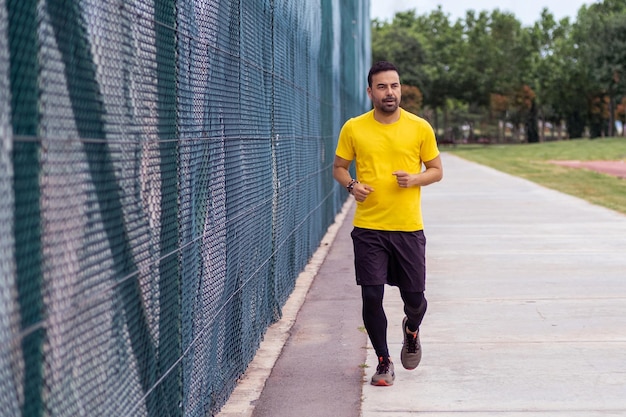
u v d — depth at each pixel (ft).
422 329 25.12
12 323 7.72
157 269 12.85
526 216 56.29
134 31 11.78
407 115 18.75
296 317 27.45
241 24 20.49
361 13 88.99
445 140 318.65
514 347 22.95
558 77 338.13
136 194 11.83
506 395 18.90
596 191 78.23
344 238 47.60
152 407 12.59
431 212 59.52
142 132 12.16
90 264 9.87
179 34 14.33
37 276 8.33
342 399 18.85
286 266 29.63
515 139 421.59
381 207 18.67
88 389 9.75
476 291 30.86
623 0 337.72
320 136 43.42
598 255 39.01
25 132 8.09
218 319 17.72
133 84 11.73
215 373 17.52
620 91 306.55
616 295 29.78
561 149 225.76
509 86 332.60
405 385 19.77
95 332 10.04
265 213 24.58
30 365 8.16
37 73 8.39
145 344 12.19
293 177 31.37
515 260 37.83
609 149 214.48
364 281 18.85
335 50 52.60
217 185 17.52
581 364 21.27
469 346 23.12
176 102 14.12
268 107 25.04
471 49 332.19
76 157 9.46
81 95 9.66
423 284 18.97
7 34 7.68
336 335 24.99
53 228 8.77
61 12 9.04
